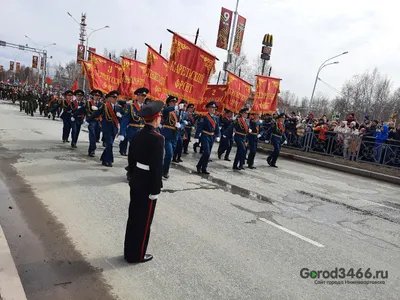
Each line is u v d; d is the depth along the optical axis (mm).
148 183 3566
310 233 5195
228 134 11508
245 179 8766
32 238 4012
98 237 4207
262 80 11648
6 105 32594
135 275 3432
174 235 4535
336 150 14180
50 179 6590
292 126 16031
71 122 10633
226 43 19203
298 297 3344
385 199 8305
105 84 11820
